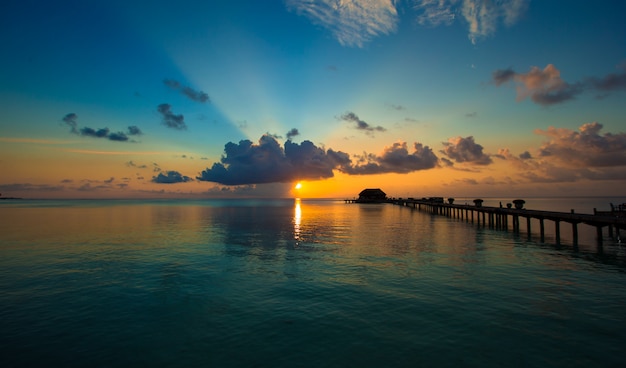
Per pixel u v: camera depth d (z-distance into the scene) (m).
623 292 13.92
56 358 8.90
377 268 18.17
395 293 13.84
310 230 37.31
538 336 9.94
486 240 28.86
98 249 24.64
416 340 9.74
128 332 10.40
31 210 86.81
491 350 9.15
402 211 81.44
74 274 17.23
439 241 28.28
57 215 64.25
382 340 9.76
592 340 9.70
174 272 17.56
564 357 8.80
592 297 13.31
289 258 21.03
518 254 22.12
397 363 8.54
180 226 42.06
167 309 12.27
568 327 10.55
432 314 11.59
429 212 75.31
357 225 43.47
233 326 10.78
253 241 28.59
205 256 21.80
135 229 38.41
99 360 8.80
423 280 15.72
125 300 13.24
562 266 18.58
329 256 21.62
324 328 10.57
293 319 11.27
